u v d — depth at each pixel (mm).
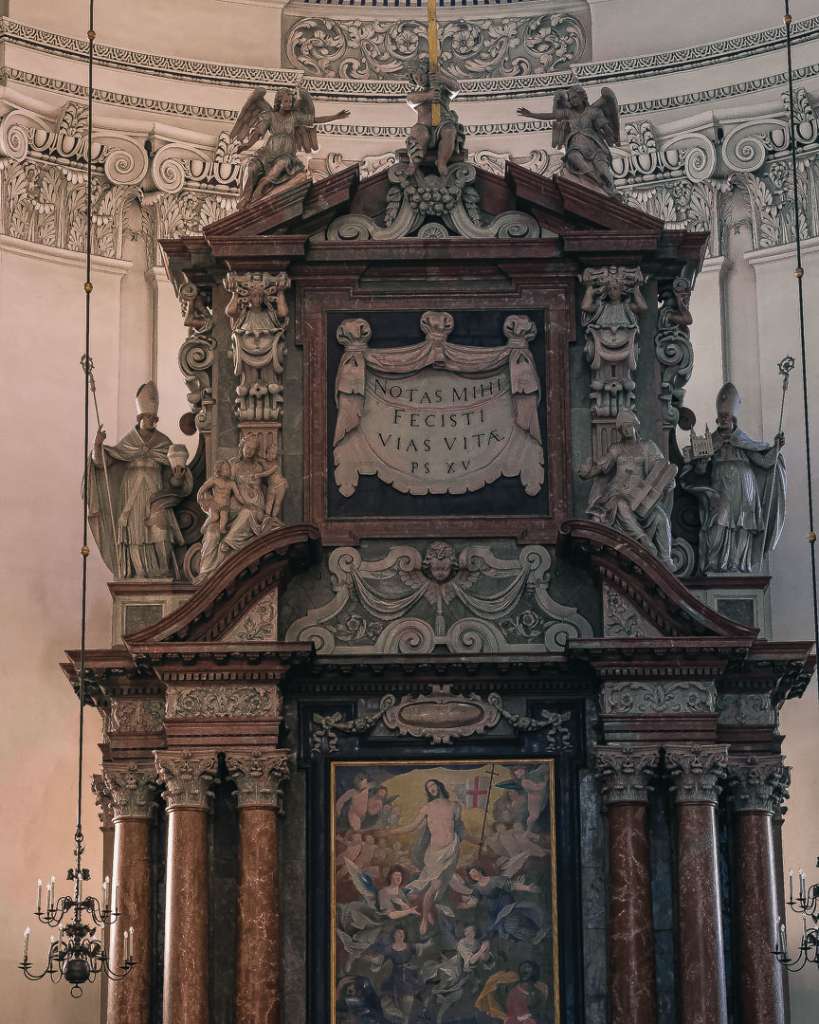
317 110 32688
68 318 30906
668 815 25750
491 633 26281
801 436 30562
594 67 32438
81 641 26891
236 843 25766
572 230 27156
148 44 32094
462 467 26812
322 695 26266
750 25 31875
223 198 32062
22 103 30906
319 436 26891
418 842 25891
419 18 33062
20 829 28984
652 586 25625
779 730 29281
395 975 25531
